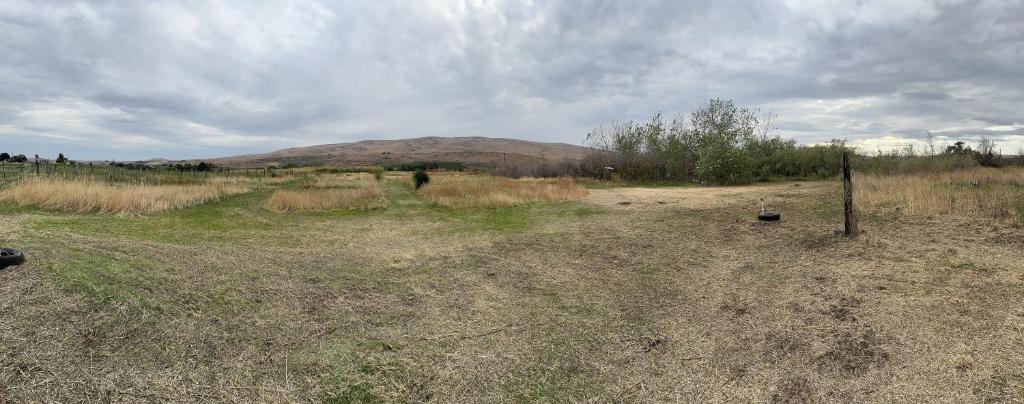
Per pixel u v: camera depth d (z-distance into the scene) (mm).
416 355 3758
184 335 3742
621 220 9461
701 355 3709
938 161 16359
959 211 7379
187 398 3027
